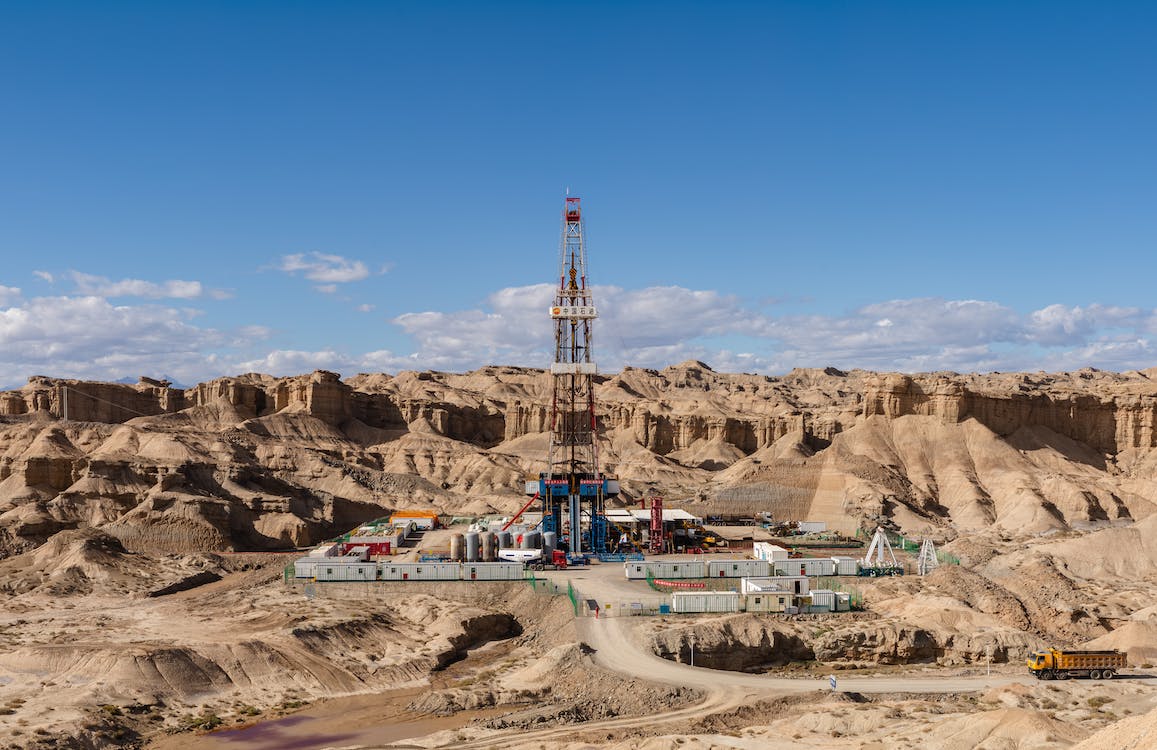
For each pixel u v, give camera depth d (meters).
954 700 117.62
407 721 119.38
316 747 110.38
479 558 193.00
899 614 156.00
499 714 121.00
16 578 189.12
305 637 143.12
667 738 101.19
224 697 126.56
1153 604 168.38
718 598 155.38
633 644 140.38
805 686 124.25
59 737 106.50
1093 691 117.25
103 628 151.12
